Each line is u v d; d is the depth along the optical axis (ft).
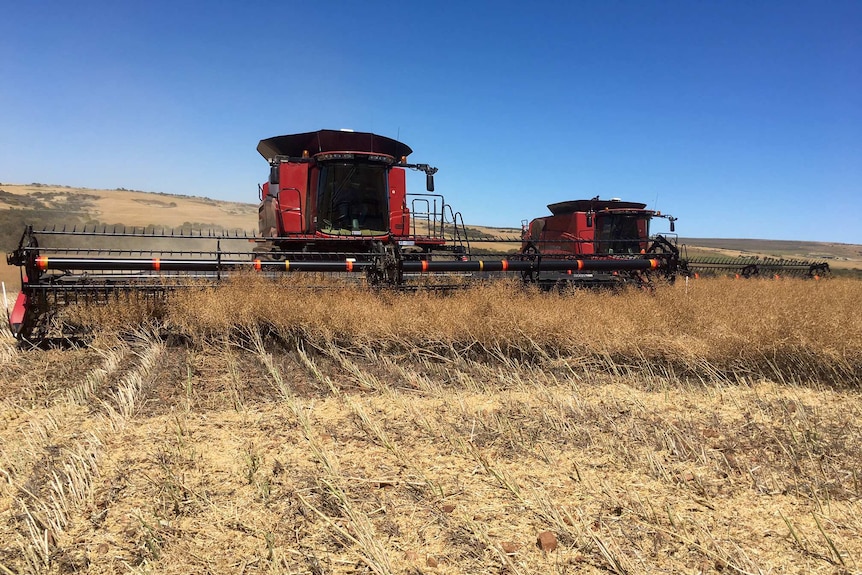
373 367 21.54
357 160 37.40
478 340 23.16
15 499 10.50
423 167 39.58
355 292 26.86
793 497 11.26
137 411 15.98
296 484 11.44
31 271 23.59
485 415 16.15
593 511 10.55
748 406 17.43
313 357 22.56
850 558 9.05
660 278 32.30
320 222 37.63
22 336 23.29
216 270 26.45
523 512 10.52
